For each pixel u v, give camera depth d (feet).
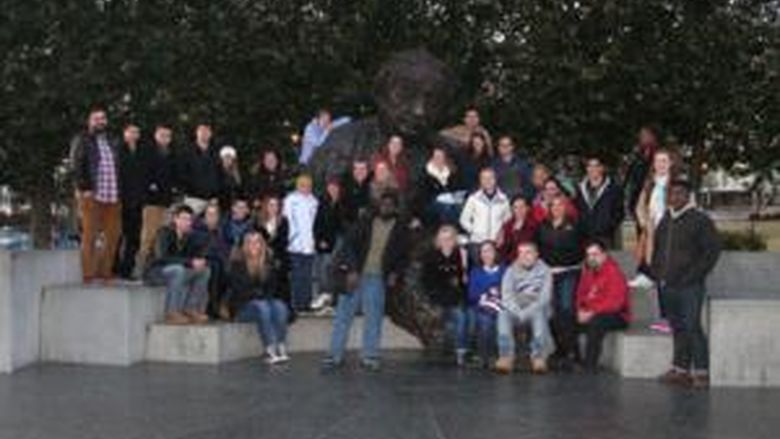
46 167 72.59
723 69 67.36
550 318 47.73
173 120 67.51
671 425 35.35
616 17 66.18
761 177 72.90
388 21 69.00
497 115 68.18
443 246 49.34
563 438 33.45
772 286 60.75
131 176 53.31
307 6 68.85
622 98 67.26
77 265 50.62
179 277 50.01
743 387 42.55
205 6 68.69
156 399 39.24
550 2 67.31
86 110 68.64
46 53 69.26
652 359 44.70
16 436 33.40
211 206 51.52
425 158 55.42
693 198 50.14
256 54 68.13
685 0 66.74
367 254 47.06
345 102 68.59
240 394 40.34
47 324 47.83
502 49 68.03
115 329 47.26
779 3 68.39
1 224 114.52
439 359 49.67
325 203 54.34
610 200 52.31
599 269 47.16
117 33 68.59
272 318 48.67
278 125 69.41
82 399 39.14
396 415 36.73
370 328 47.01
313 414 36.83
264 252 49.47
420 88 55.21
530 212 49.60
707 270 42.78
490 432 34.24
